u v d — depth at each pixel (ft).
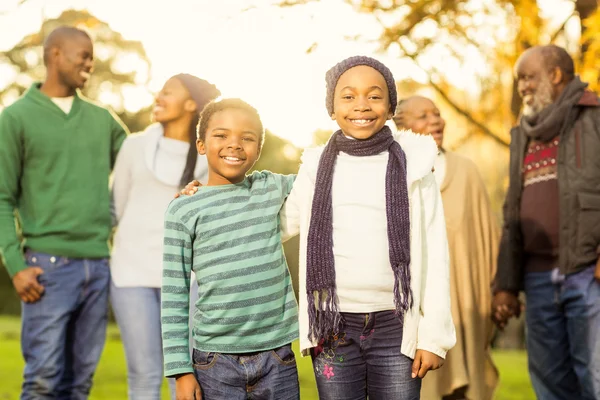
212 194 13.05
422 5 34.42
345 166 12.91
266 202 13.19
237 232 12.89
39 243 18.52
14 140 18.47
